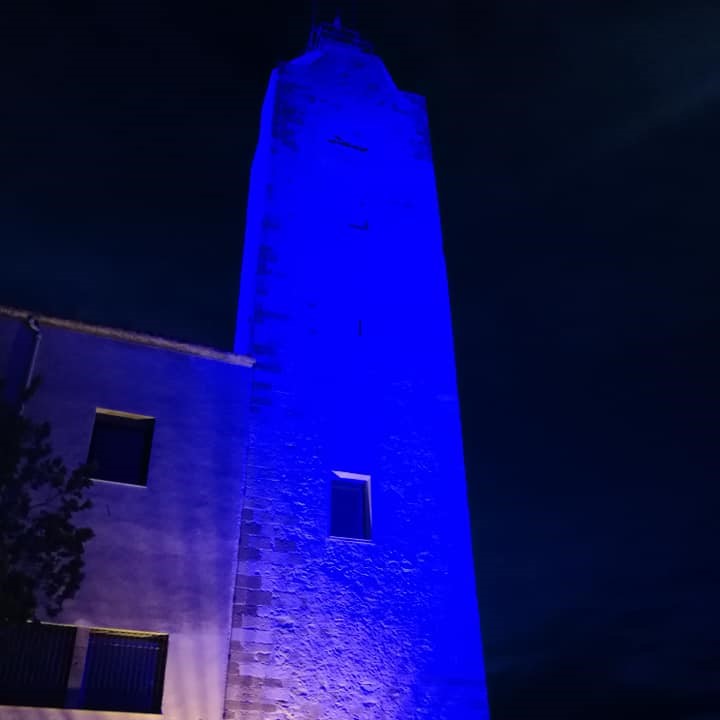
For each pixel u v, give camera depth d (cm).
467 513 1573
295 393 1568
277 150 1914
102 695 1168
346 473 1527
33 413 1300
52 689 1142
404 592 1434
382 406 1639
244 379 1521
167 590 1260
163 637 1236
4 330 1327
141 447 1376
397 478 1560
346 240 1850
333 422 1569
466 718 1356
